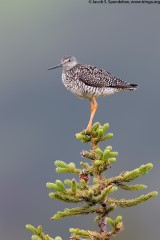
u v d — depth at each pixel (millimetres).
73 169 11211
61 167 11203
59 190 10570
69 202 10648
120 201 10891
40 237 10711
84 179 11195
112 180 10945
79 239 10875
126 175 10938
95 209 10852
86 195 10562
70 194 10594
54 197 10602
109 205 10836
